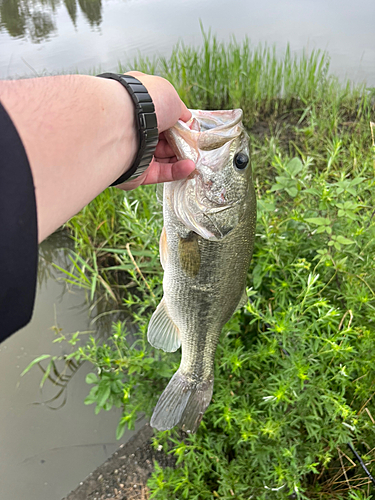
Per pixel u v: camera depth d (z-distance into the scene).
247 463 0.36
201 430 0.40
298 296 0.38
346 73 1.09
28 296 0.12
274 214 0.48
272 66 1.06
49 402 0.50
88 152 0.18
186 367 0.35
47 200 0.16
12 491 0.41
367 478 0.34
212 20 1.59
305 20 1.51
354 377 0.38
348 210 0.40
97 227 0.68
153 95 0.24
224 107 1.08
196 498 0.34
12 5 2.01
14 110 0.15
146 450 0.42
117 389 0.41
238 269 0.33
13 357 0.55
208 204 0.30
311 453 0.34
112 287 0.65
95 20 1.78
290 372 0.34
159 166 0.28
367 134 0.80
